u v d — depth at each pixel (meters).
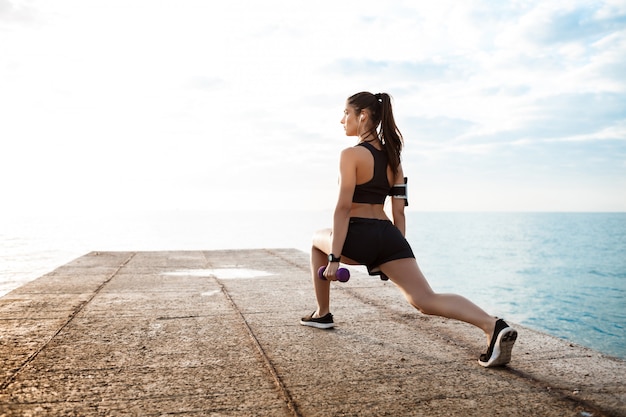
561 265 74.00
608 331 27.33
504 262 77.81
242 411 1.99
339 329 3.42
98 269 6.49
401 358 2.74
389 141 2.76
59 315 3.82
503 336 2.42
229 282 5.50
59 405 2.03
